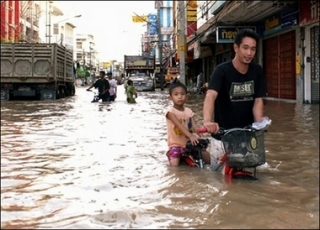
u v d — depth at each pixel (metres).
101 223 3.35
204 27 26.00
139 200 3.96
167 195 4.10
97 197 4.09
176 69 46.06
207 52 32.66
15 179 4.91
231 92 4.90
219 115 5.04
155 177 4.87
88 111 15.21
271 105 15.86
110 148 7.05
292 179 4.70
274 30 18.77
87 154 6.50
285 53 18.88
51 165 5.68
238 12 18.11
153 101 21.91
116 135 8.68
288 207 3.69
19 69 22.75
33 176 5.05
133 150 6.82
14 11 46.25
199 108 15.52
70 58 28.48
